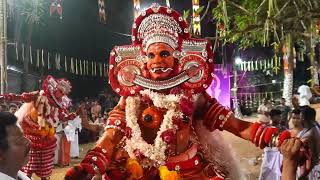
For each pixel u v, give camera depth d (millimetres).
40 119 6578
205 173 3051
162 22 3057
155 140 2920
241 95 19281
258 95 19141
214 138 3191
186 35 3111
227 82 16141
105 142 2873
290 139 2525
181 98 2979
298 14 3398
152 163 2926
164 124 2916
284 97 10008
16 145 2564
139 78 3035
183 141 2990
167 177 2834
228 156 3203
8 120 2574
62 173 8914
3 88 8039
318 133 4324
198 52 3096
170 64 3000
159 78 3000
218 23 4180
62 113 6961
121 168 2910
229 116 3059
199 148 3115
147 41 3035
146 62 3045
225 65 16156
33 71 16094
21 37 15328
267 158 5617
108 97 18141
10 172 2572
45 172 6785
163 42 2998
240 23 4070
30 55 14352
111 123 2979
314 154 4188
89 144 13969
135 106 2980
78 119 10641
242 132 2975
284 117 8180
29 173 6707
